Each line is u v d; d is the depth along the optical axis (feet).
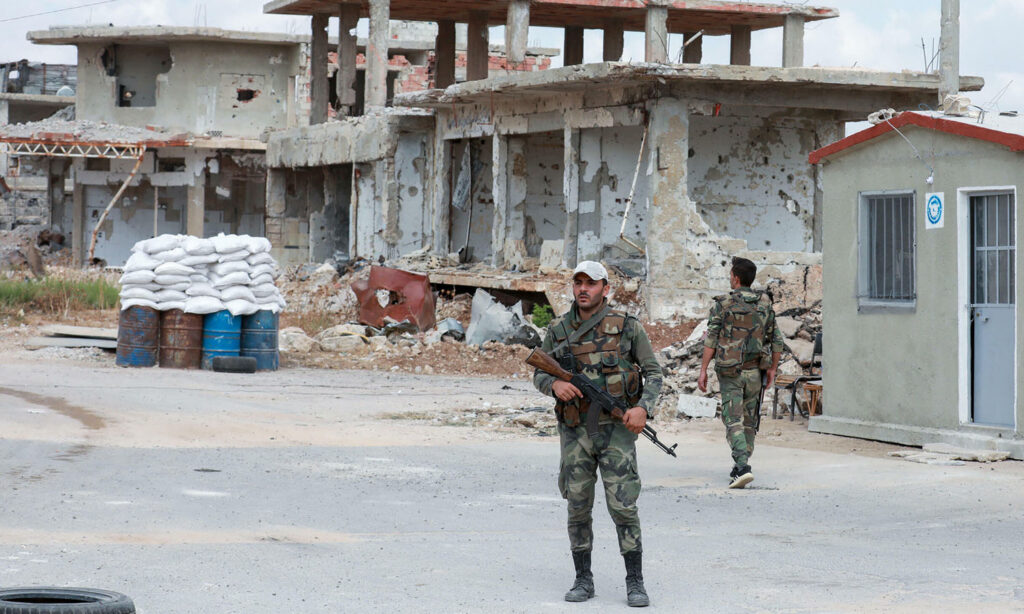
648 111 71.72
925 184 41.01
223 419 45.83
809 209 79.15
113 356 69.41
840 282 44.39
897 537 27.32
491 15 119.85
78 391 52.31
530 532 27.73
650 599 21.24
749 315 34.24
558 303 76.13
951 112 41.88
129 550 24.18
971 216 39.83
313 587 21.58
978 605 20.62
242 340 66.03
